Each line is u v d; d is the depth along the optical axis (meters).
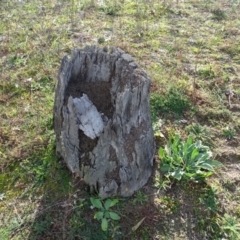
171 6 1.69
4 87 1.16
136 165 0.80
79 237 0.76
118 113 0.74
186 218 0.81
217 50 1.39
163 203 0.83
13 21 1.54
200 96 1.14
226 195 0.87
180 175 0.86
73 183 0.84
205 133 1.02
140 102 0.76
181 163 0.90
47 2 1.72
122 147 0.77
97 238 0.76
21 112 1.07
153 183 0.87
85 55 0.82
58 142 0.87
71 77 0.83
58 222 0.78
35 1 1.72
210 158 0.94
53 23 1.52
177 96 1.11
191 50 1.38
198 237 0.79
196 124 1.05
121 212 0.80
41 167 0.89
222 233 0.79
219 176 0.91
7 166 0.91
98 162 0.77
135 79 0.76
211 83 1.20
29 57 1.30
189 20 1.59
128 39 1.43
